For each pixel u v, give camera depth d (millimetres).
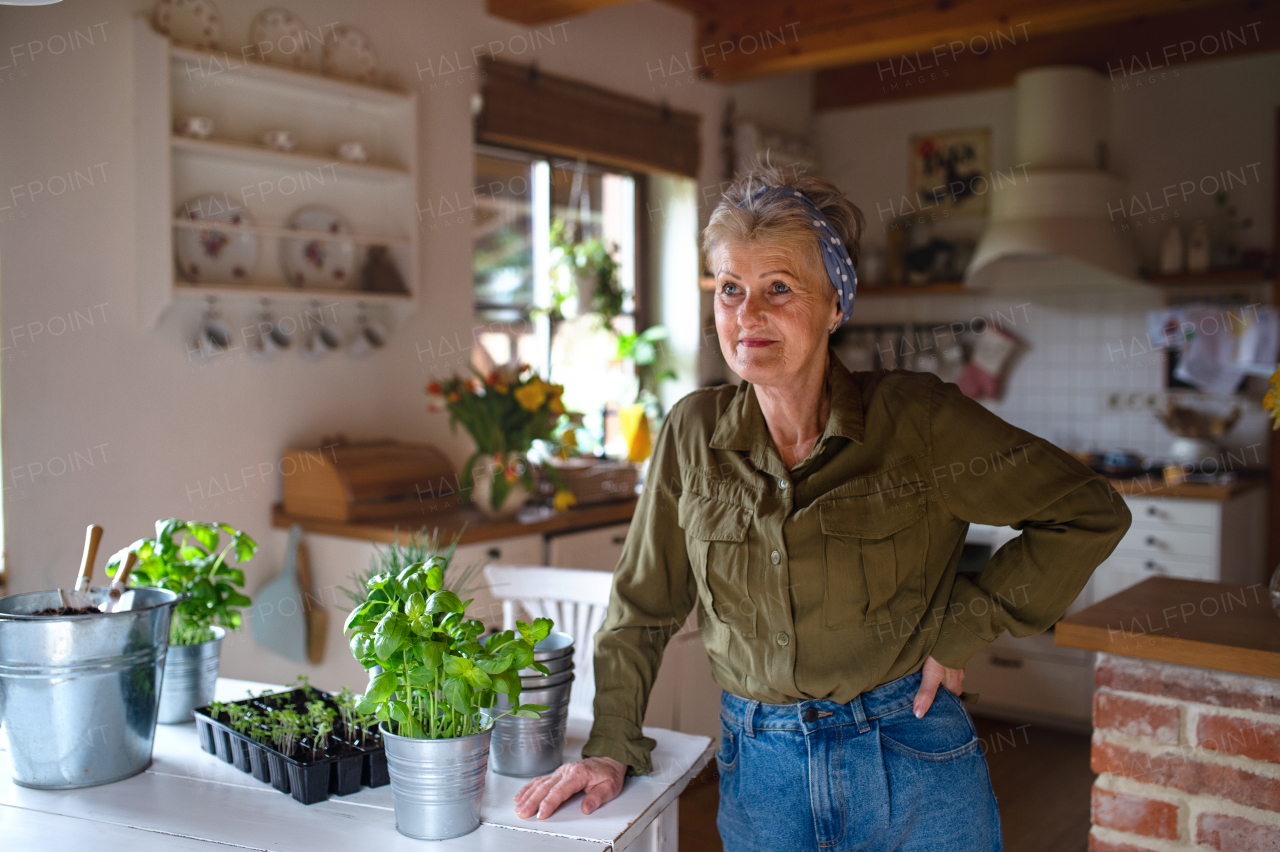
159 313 2760
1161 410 4496
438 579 1194
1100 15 3795
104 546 2742
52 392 2627
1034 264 4727
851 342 5270
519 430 3152
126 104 2754
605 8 4168
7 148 2521
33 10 2553
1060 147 4441
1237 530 3941
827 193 1261
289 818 1235
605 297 4371
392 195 3395
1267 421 4250
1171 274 4344
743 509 1278
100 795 1311
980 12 3963
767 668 1268
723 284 1250
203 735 1476
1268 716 1389
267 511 3141
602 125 4102
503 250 4109
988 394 4902
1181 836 1463
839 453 1264
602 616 2037
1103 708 1521
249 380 3076
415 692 1186
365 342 3322
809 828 1252
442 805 1162
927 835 1243
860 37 4211
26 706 1303
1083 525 1219
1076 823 2941
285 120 3125
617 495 3607
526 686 1346
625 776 1345
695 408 1388
